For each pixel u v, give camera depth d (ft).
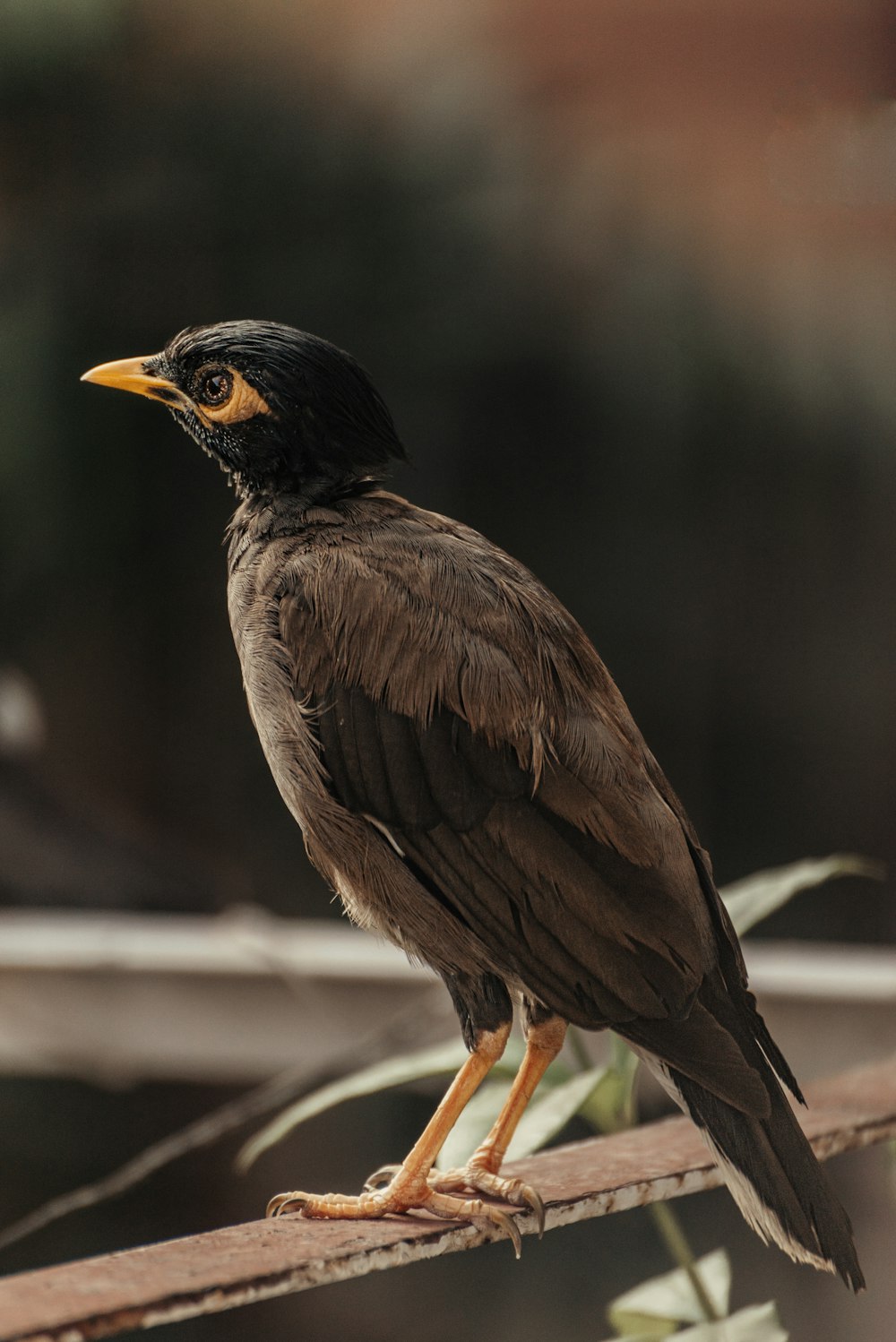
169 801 56.13
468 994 15.49
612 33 40.04
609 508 55.98
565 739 15.17
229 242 48.93
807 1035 20.72
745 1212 13.32
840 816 57.36
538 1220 13.94
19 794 30.66
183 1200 40.55
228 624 55.77
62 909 29.96
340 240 48.39
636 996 14.47
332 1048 21.72
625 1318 16.97
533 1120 15.42
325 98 47.37
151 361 17.97
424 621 15.44
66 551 51.31
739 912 17.22
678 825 15.53
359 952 21.99
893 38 30.81
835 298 41.88
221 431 17.39
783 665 57.21
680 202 42.37
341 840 15.72
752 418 50.34
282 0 46.29
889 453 50.90
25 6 45.65
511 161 45.91
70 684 54.70
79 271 49.14
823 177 32.32
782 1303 35.73
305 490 17.15
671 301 45.44
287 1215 14.44
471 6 44.29
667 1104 25.05
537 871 14.92
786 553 56.49
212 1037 22.03
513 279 47.75
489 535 55.72
